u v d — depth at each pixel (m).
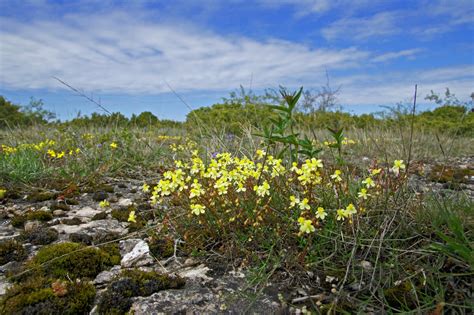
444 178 4.44
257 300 1.92
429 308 1.71
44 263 2.16
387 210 2.49
